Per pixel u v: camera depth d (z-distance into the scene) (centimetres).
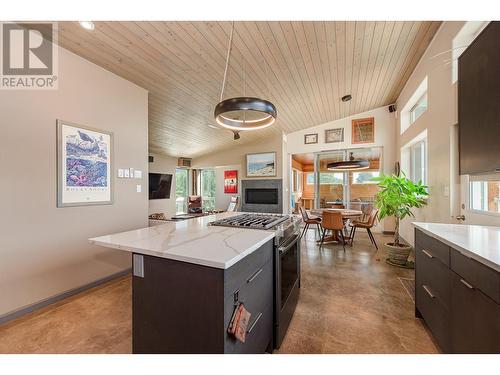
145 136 322
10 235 196
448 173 272
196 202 716
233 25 227
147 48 244
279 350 161
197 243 134
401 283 272
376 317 203
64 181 231
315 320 199
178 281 117
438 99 297
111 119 277
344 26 253
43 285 217
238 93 374
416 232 203
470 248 123
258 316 139
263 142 682
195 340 114
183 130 521
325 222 434
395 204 333
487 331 109
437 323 160
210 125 508
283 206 655
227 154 745
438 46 294
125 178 295
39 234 214
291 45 275
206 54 268
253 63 301
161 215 430
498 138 151
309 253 397
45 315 204
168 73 295
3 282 192
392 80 428
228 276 108
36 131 211
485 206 221
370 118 592
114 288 259
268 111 171
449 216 270
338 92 447
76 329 184
